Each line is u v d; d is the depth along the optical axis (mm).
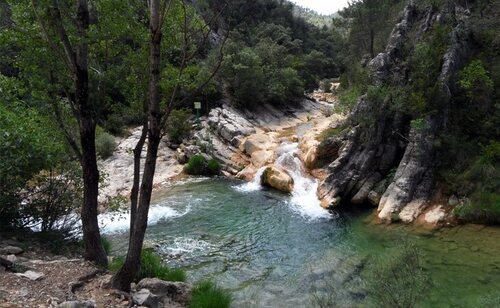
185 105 35406
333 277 12477
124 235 15750
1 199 9906
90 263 9492
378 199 19234
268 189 23250
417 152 18469
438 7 23953
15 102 11055
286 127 40719
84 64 8898
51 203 11641
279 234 16453
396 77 21469
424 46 20750
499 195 15945
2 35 8820
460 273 12086
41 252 10148
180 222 17750
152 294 8398
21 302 6531
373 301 10031
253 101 42688
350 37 46250
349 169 20516
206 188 23328
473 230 15211
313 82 64938
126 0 9516
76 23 8992
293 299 11180
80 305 6641
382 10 39625
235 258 14102
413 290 8875
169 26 9719
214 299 9297
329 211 19234
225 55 40844
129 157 26781
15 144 9781
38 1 8398
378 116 20234
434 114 19031
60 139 11344
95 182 9688
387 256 10977
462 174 17422
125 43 10703
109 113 32875
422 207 17328
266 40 56750
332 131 26453
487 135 18719
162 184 24125
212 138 29719
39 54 9164
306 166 24438
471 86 19062
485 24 22250
